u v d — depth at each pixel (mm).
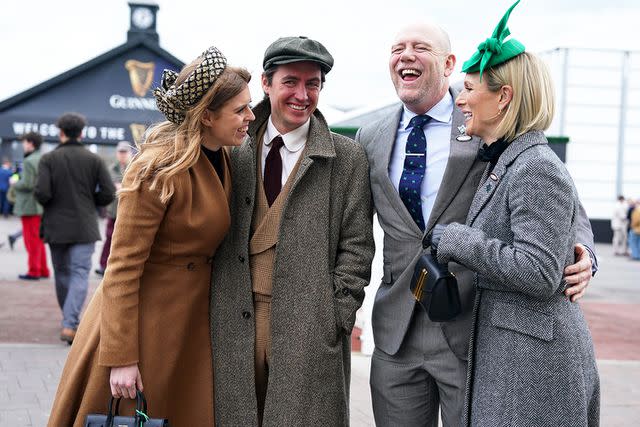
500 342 2457
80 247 6504
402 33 2957
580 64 25562
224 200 2850
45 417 4430
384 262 3062
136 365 2711
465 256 2439
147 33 23406
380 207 3023
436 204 2861
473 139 2883
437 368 2906
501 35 2502
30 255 10375
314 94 2908
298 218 2912
